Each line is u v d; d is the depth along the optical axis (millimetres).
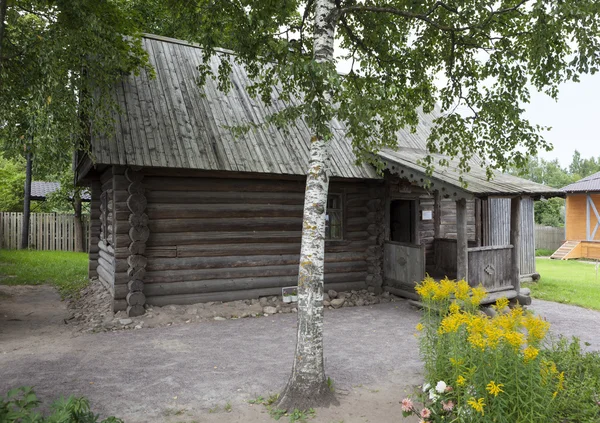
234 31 6133
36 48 6770
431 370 4188
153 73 8883
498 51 5797
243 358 5906
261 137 9227
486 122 6055
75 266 14461
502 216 12875
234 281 8836
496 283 9172
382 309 9055
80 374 5270
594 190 22047
